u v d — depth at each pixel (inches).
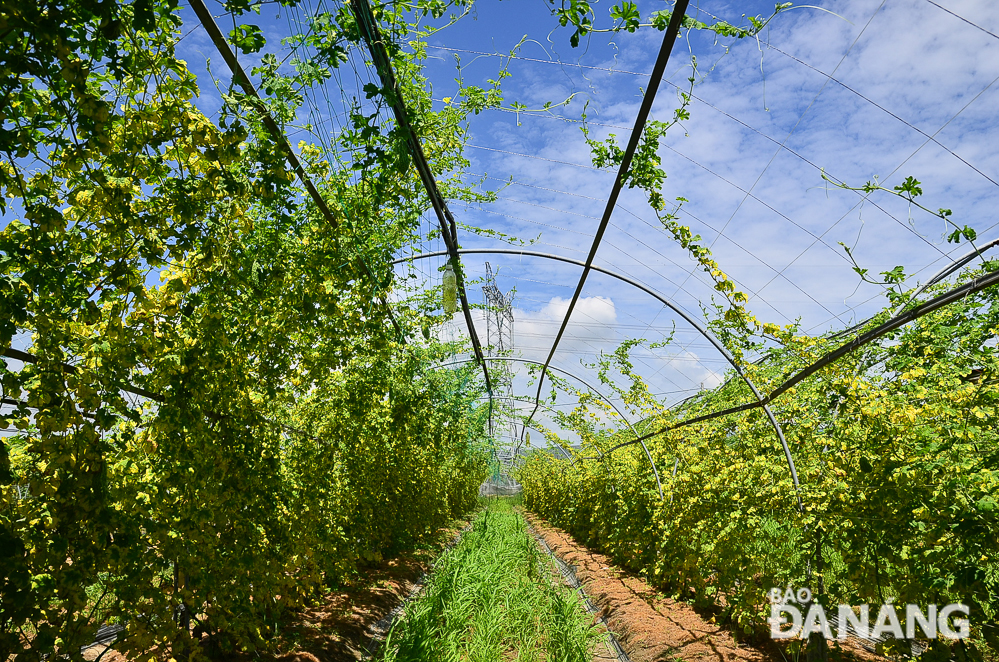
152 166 97.3
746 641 197.3
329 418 195.0
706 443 246.7
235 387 129.7
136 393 109.9
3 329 78.4
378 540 327.3
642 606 256.1
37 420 87.0
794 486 163.9
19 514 90.3
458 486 641.6
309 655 173.8
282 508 170.6
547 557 402.6
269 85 102.3
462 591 240.2
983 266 142.3
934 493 115.8
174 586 121.3
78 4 72.5
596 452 441.7
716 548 196.7
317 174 136.9
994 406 126.0
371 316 173.6
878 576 131.5
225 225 108.8
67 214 97.4
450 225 182.7
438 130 137.2
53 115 84.0
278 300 141.6
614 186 146.3
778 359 178.2
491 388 470.3
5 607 78.2
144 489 118.6
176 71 91.7
